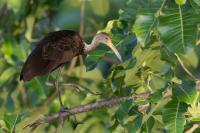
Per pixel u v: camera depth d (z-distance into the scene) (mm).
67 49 13695
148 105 10586
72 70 15289
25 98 15578
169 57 10453
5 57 15172
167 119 9945
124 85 11312
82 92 14594
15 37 15633
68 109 11422
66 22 19281
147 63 10969
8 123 10859
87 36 16547
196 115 10453
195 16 9758
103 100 11266
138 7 11211
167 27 9734
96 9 15586
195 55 14828
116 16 18531
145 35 9984
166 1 10109
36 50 13352
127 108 10492
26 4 15148
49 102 15406
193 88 9969
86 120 13906
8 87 15695
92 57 11312
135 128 10250
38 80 14602
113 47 11602
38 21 16328
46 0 15172
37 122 11273
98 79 14875
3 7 15891
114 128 11375
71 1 17125
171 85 10195
